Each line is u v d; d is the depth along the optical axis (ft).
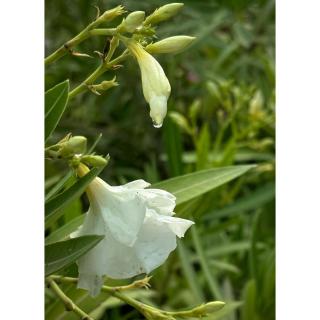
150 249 0.93
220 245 2.08
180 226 0.94
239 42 2.53
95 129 2.43
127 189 0.95
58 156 0.95
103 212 0.94
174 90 2.59
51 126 1.02
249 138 2.20
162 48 0.97
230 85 2.14
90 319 1.01
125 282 1.24
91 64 2.39
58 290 1.02
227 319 1.78
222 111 2.29
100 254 0.94
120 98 2.56
